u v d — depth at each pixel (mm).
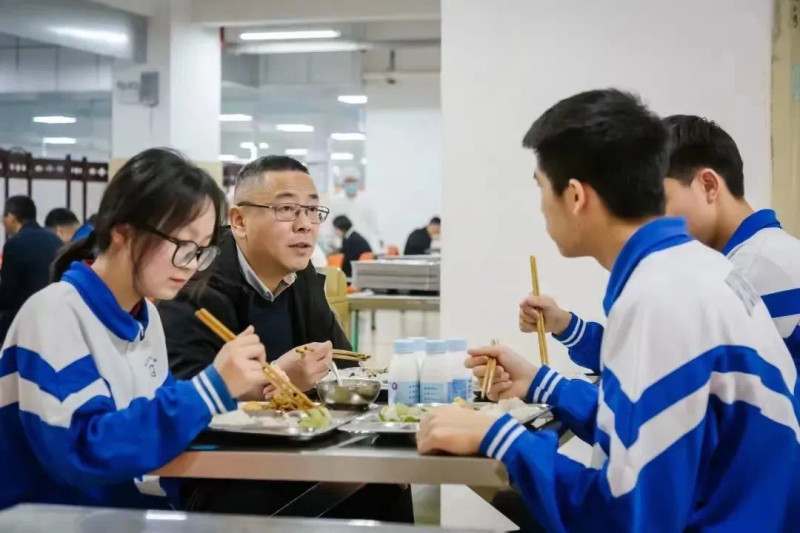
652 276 1442
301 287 2572
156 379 1830
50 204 9664
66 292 1625
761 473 1412
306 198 2393
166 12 9297
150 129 9391
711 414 1416
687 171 2070
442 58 3633
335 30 10328
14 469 1645
